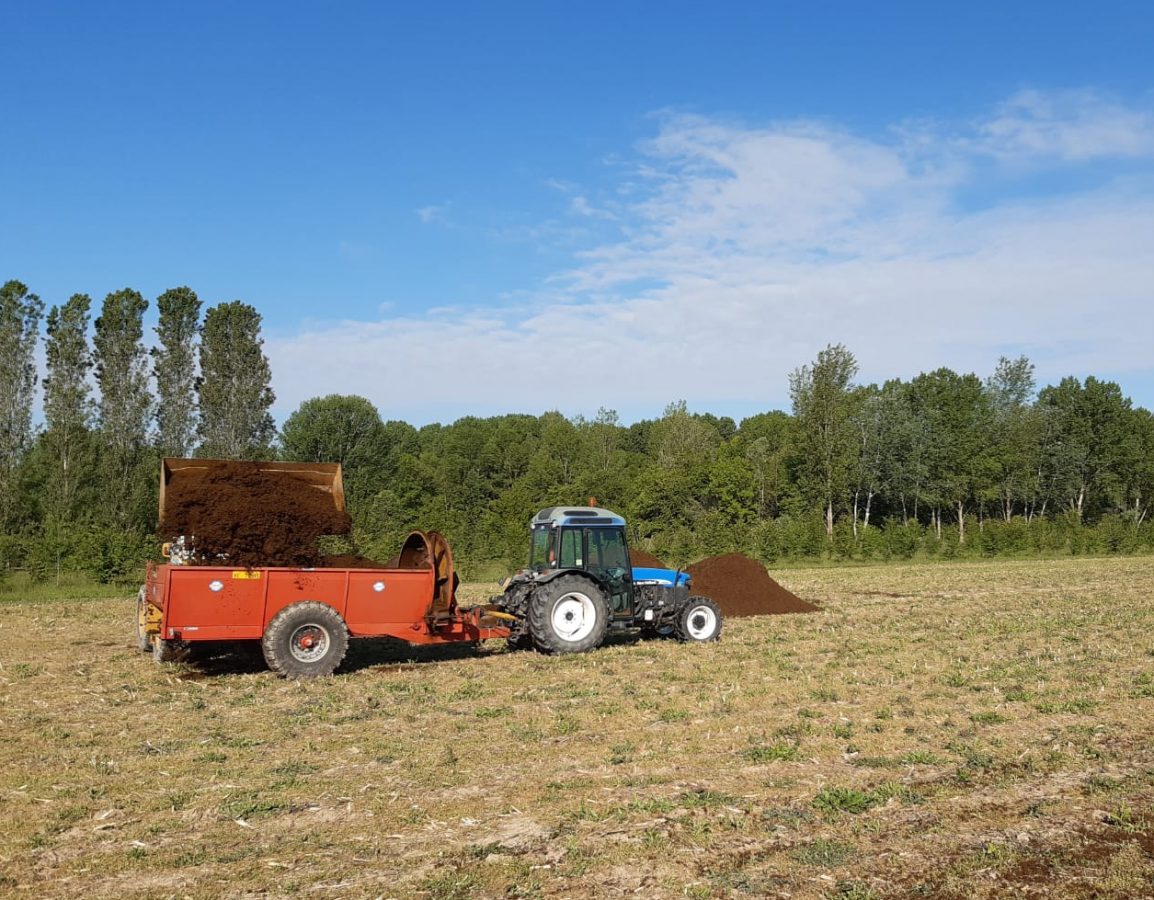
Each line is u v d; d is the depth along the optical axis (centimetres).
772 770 748
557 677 1170
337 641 1185
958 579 2959
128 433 3825
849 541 4128
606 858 562
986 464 6462
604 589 1419
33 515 3769
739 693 1043
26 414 3728
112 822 631
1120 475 6938
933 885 527
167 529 1209
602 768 754
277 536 1209
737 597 1991
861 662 1259
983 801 670
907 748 810
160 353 3991
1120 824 615
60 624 1792
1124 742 824
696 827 613
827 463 5531
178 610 1137
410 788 702
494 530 3338
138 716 961
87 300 3834
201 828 619
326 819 636
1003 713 938
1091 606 1975
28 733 885
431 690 1089
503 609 1393
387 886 525
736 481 5941
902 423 6394
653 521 5778
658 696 1039
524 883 529
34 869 553
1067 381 7138
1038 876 537
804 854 567
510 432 8306
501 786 706
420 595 1267
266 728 900
